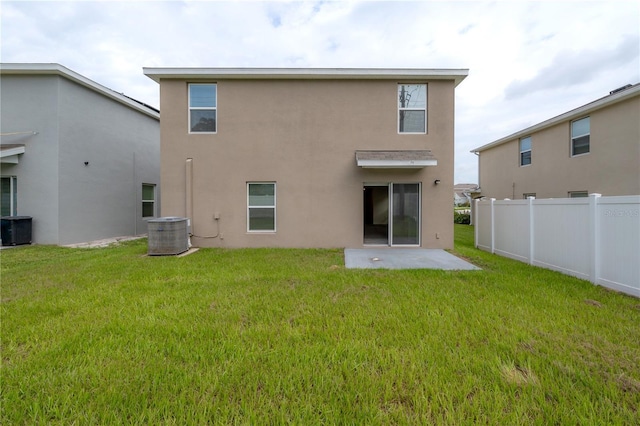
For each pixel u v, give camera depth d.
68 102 9.18
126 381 2.22
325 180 8.59
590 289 4.59
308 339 2.89
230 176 8.62
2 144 8.94
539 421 1.85
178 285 4.70
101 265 6.14
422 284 4.78
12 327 3.11
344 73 8.28
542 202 6.24
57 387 2.16
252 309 3.67
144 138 12.54
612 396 2.07
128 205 11.67
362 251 8.03
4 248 8.27
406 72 8.20
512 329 3.09
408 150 8.47
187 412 1.91
